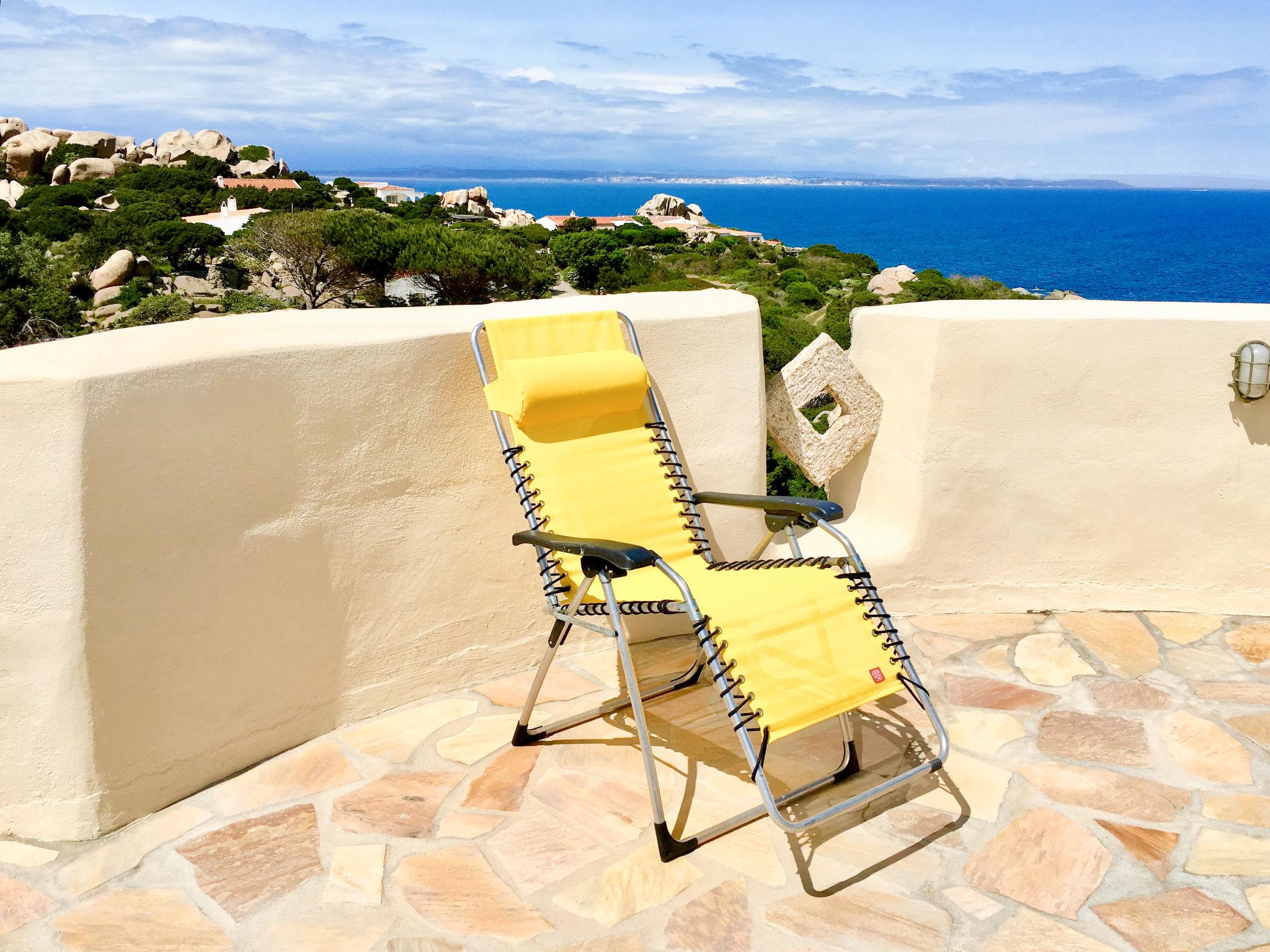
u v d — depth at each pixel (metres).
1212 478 3.04
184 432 1.97
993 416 3.00
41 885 1.80
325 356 2.19
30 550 1.83
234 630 2.13
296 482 2.19
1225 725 2.41
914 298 61.22
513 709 2.52
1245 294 131.62
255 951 1.61
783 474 9.20
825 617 1.90
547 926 1.67
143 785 2.02
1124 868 1.83
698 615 1.73
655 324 2.72
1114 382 2.99
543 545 1.90
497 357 2.36
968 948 1.61
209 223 68.56
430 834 1.95
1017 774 2.19
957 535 3.11
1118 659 2.81
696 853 1.88
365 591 2.38
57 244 60.78
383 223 52.22
